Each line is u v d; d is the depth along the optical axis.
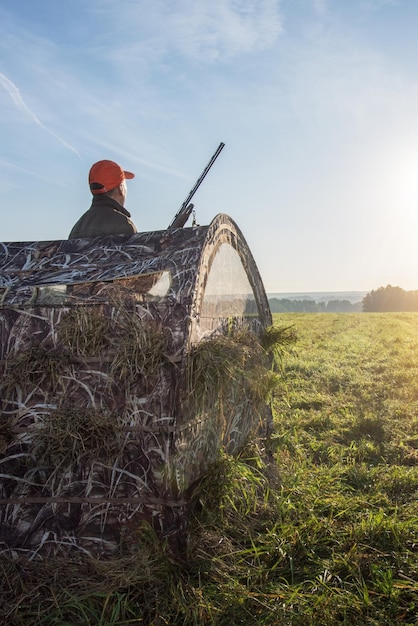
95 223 4.91
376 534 3.98
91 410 3.61
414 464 6.00
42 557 3.57
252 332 5.53
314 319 38.00
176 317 3.68
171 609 3.14
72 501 3.60
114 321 3.68
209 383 3.70
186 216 5.64
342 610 3.11
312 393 9.73
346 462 6.01
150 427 3.57
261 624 3.01
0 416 3.65
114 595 3.22
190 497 3.89
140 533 3.54
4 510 3.62
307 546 3.88
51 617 3.08
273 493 4.70
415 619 3.06
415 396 9.41
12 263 4.42
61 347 3.67
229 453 4.73
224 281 4.72
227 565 3.59
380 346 17.62
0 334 3.72
